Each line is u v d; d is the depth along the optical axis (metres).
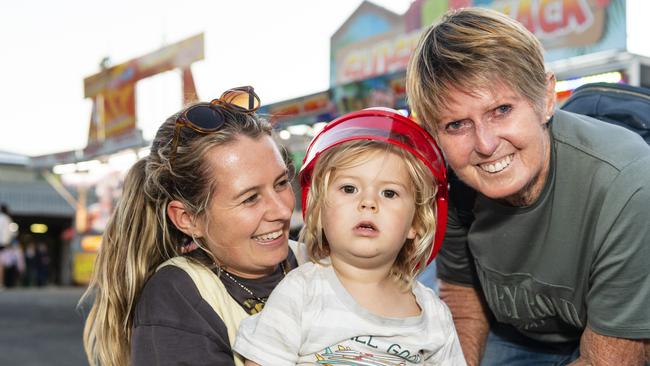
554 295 1.94
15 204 20.19
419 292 1.77
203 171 1.60
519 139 1.64
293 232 2.81
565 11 5.22
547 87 1.70
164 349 1.49
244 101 1.75
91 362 1.82
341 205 1.59
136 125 10.89
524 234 1.88
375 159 1.59
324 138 1.68
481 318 2.39
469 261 2.27
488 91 1.60
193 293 1.57
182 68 9.59
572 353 2.26
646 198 1.61
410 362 1.61
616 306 1.72
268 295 1.73
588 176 1.73
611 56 4.70
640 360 1.78
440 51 1.66
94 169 13.51
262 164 1.62
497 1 5.82
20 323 8.17
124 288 1.74
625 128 1.91
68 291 16.61
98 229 16.89
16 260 20.09
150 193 1.71
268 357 1.51
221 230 1.62
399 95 5.75
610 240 1.68
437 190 1.75
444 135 1.71
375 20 7.61
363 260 1.60
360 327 1.56
